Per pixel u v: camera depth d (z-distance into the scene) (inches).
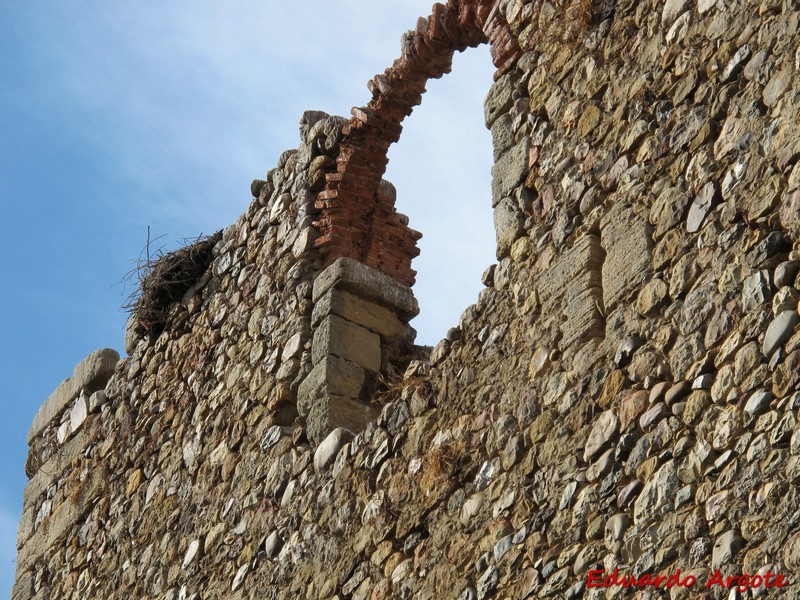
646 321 334.3
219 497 464.8
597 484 329.1
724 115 335.0
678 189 339.0
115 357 568.7
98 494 531.5
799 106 316.5
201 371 502.3
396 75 472.1
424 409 390.6
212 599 446.6
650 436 320.2
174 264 529.3
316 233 482.6
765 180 318.0
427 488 377.7
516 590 338.0
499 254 385.7
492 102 402.0
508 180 389.4
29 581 550.0
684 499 307.4
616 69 367.6
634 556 313.3
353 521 401.1
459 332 390.6
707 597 292.7
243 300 497.4
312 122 503.8
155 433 513.0
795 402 293.6
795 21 323.6
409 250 489.1
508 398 364.8
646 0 364.8
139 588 484.4
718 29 341.7
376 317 460.1
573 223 365.7
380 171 486.9
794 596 277.9
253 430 463.5
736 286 315.3
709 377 312.8
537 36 395.2
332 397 438.6
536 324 365.7
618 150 359.9
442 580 360.5
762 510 290.8
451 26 446.3
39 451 585.3
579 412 341.4
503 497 353.4
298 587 412.5
